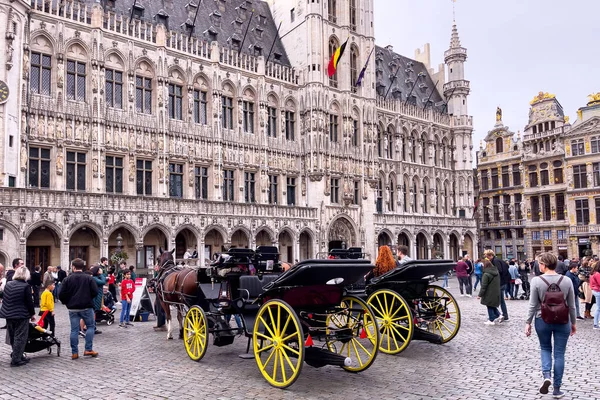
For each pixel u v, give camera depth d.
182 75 40.78
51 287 14.55
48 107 33.03
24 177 31.16
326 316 11.02
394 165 58.62
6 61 29.95
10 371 11.64
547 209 63.41
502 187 68.94
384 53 67.56
